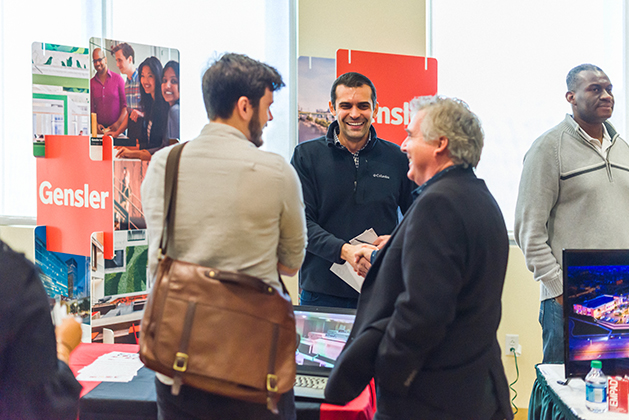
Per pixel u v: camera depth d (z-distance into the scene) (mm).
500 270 1276
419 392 1232
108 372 1634
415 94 2945
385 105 2908
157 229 1139
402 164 2291
